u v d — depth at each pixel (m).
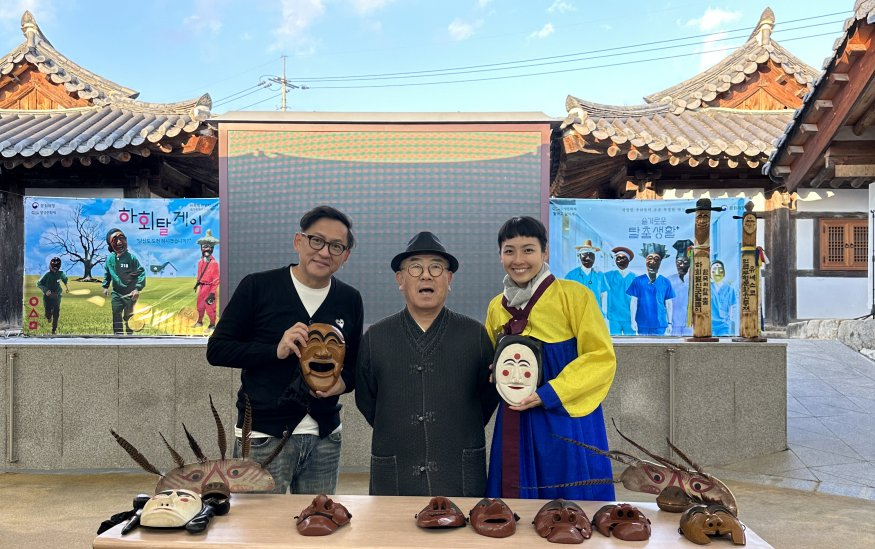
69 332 5.18
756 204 8.77
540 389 2.09
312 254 2.22
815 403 5.79
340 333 2.06
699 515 1.50
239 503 1.79
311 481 2.36
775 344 4.74
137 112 8.71
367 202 4.57
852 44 5.37
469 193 4.56
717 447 4.67
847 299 8.80
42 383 4.69
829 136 6.16
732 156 7.22
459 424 2.14
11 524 3.58
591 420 2.22
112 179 7.95
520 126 4.55
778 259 8.76
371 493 2.17
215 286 5.22
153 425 4.66
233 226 4.59
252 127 4.59
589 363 2.16
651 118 9.02
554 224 5.66
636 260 5.63
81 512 3.79
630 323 5.63
